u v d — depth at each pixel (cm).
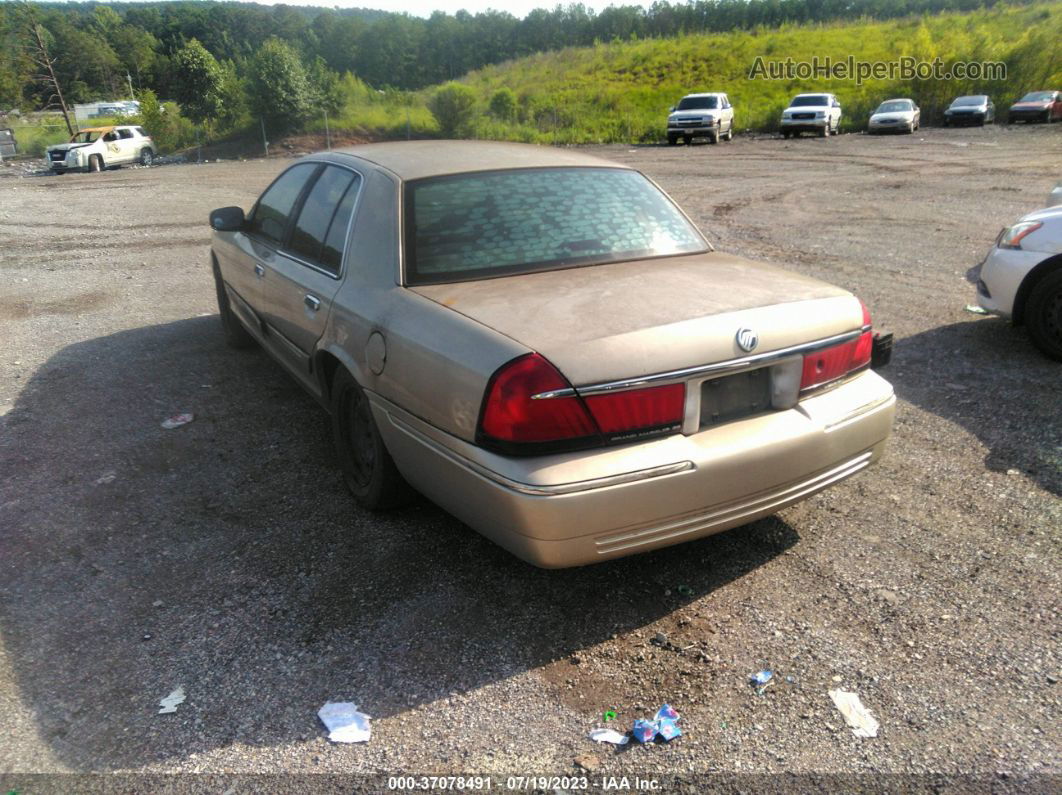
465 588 310
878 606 296
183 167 3164
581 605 299
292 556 334
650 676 261
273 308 446
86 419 489
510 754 229
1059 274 549
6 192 2059
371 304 325
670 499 260
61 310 770
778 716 242
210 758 228
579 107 4738
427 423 288
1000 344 607
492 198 352
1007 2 6431
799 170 2105
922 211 1319
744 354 273
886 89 4616
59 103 5425
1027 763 223
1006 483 391
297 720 243
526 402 248
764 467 276
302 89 4156
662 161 2533
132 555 337
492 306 287
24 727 240
